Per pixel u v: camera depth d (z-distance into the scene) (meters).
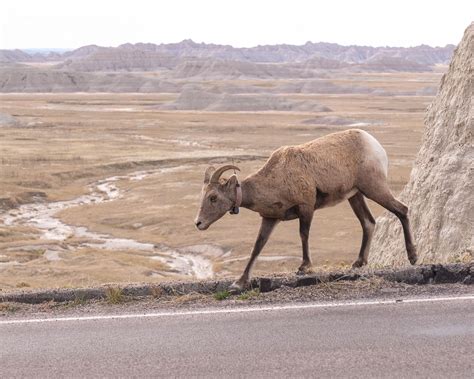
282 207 13.85
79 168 83.88
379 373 8.48
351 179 14.29
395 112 183.38
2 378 8.78
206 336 10.09
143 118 168.12
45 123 150.25
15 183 73.31
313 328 10.24
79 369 8.99
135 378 8.61
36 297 12.49
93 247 48.72
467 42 21.75
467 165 19.95
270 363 8.93
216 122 156.25
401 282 12.38
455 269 12.48
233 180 13.65
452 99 21.55
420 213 21.09
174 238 50.03
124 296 12.32
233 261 42.31
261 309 11.28
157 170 86.31
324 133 131.62
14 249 46.97
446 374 8.40
